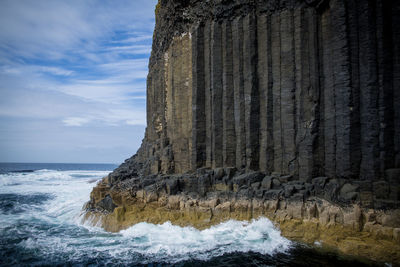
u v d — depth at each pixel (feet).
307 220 46.09
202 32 62.80
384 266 37.83
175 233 51.21
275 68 56.24
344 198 44.83
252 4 58.29
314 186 49.44
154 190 58.44
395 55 46.39
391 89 46.37
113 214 58.85
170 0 72.95
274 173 54.80
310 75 53.26
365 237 41.34
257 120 57.16
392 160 45.62
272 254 42.29
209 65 61.21
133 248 46.68
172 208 55.62
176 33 69.67
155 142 82.07
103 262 42.11
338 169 49.37
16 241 51.62
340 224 43.60
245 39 58.18
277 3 56.13
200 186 55.88
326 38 52.70
